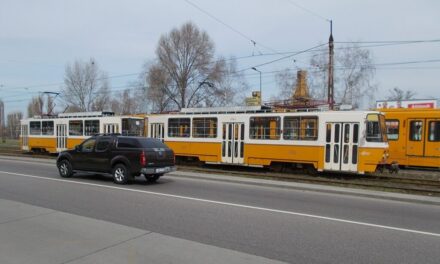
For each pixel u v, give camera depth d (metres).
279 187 14.19
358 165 17.05
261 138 19.81
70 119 30.81
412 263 5.90
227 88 49.31
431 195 13.15
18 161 24.25
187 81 50.16
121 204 10.13
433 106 32.38
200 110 22.64
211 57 50.16
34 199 10.70
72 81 61.22
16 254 5.95
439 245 6.84
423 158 20.17
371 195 12.31
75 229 7.45
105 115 29.41
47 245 6.41
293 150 18.72
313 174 18.59
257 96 38.28
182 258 5.86
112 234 7.12
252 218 8.73
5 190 12.28
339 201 11.45
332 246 6.67
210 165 23.58
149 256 5.92
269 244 6.72
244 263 5.71
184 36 49.69
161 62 50.31
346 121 17.38
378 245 6.79
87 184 13.87
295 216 9.02
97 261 5.65
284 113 19.08
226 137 21.06
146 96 51.09
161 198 11.16
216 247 6.48
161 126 23.98
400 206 10.90
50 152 32.44
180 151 22.94
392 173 19.50
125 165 14.02
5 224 7.80
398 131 20.89
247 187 14.13
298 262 5.84
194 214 9.03
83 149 15.23
